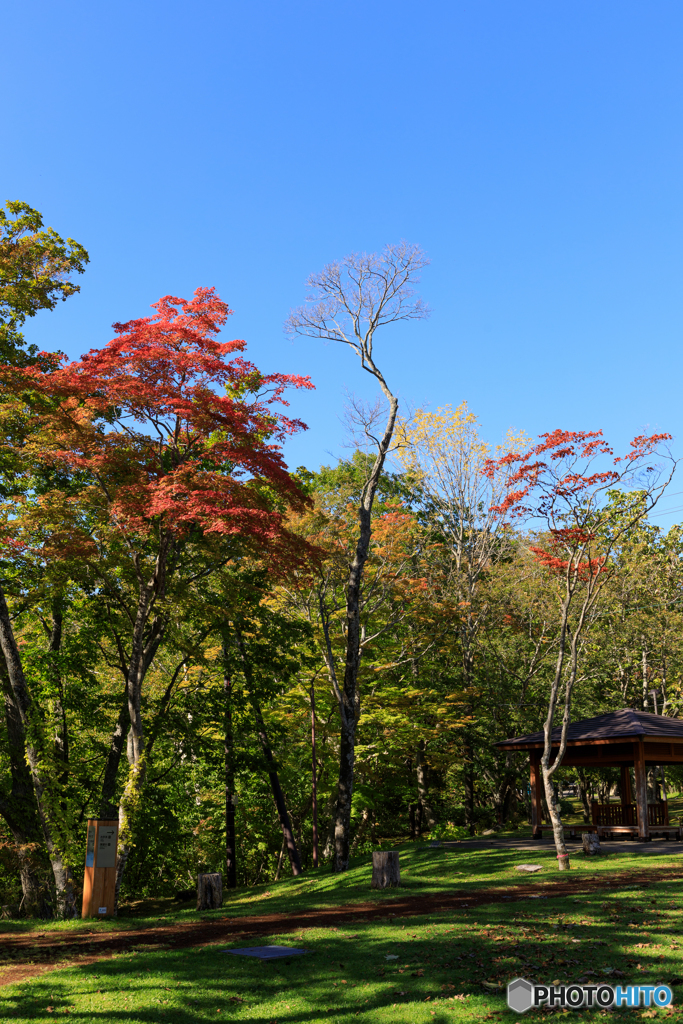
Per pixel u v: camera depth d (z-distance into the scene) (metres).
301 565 19.67
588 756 25.14
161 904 25.91
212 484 17.84
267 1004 7.63
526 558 34.59
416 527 33.25
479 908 12.28
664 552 39.12
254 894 21.55
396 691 30.05
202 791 31.42
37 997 8.18
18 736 19.81
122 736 22.22
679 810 37.72
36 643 24.27
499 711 33.31
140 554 19.84
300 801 31.81
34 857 19.19
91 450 18.11
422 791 33.44
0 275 22.11
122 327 17.75
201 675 27.06
